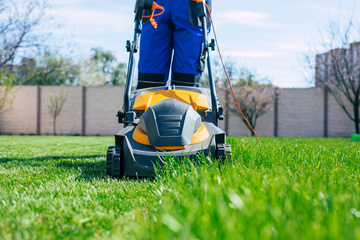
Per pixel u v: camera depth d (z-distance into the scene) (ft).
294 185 6.52
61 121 65.67
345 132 57.00
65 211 6.34
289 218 4.67
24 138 44.65
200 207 5.34
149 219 5.65
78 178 10.91
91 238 5.08
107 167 10.39
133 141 10.73
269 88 60.90
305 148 17.08
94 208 6.77
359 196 6.27
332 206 5.19
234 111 61.36
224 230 4.13
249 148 14.66
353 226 4.51
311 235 3.84
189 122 10.61
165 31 13.42
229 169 8.45
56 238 5.16
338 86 55.62
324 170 10.05
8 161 15.80
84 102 65.05
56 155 19.42
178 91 12.32
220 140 11.13
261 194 5.84
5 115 66.59
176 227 4.33
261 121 61.05
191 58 13.20
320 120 58.08
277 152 14.19
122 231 5.30
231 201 5.42
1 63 66.33
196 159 10.05
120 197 7.86
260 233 3.99
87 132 65.00
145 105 11.85
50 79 97.14
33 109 66.18
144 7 12.03
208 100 12.44
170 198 6.42
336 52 57.00
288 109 59.67
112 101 64.34
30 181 10.18
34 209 6.51
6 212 6.24
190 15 13.02
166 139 10.23
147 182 9.54
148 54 13.50
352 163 12.91
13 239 4.96
